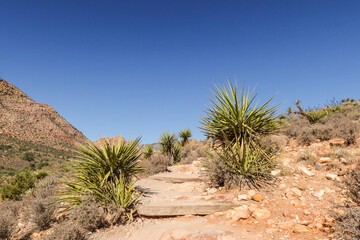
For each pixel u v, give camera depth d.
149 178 8.90
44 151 105.06
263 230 3.59
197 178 7.38
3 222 4.64
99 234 4.31
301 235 3.22
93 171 5.77
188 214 4.71
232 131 6.39
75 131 193.75
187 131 17.33
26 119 152.50
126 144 6.08
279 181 5.32
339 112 12.70
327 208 3.89
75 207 4.99
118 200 4.97
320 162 5.93
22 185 9.01
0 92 177.88
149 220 4.78
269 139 7.02
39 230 4.86
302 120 12.20
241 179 5.56
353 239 2.73
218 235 3.45
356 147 6.43
